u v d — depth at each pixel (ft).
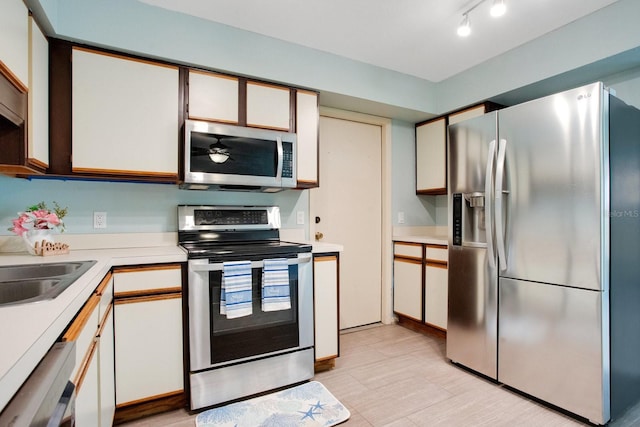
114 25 6.13
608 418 5.41
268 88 7.70
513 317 6.47
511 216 6.46
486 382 7.00
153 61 6.55
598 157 5.33
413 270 10.26
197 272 5.92
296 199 9.30
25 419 1.44
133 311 5.57
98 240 6.92
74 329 2.84
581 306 5.51
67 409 2.11
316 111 8.34
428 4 6.54
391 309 11.09
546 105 5.95
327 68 8.42
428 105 10.28
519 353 6.39
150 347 5.70
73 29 5.82
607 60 6.81
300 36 7.68
